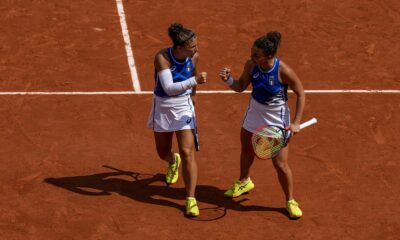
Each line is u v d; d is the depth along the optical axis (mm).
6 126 25719
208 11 37000
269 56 18859
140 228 20453
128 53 32406
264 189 22484
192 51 19469
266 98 19812
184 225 20656
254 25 35750
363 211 21547
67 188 22172
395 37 35031
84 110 27188
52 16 35750
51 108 27219
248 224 20781
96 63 31328
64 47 32688
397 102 28672
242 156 21328
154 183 22703
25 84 29156
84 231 20234
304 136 25672
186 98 20391
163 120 20500
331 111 27734
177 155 22609
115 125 26141
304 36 34781
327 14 37188
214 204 21688
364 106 28250
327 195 22266
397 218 21250
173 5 37562
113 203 21547
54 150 24312
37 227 20344
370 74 31156
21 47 32469
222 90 29172
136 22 35594
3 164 23297
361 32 35406
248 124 20469
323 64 31984
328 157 24422
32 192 21891
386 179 23219
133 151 24500
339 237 20359
